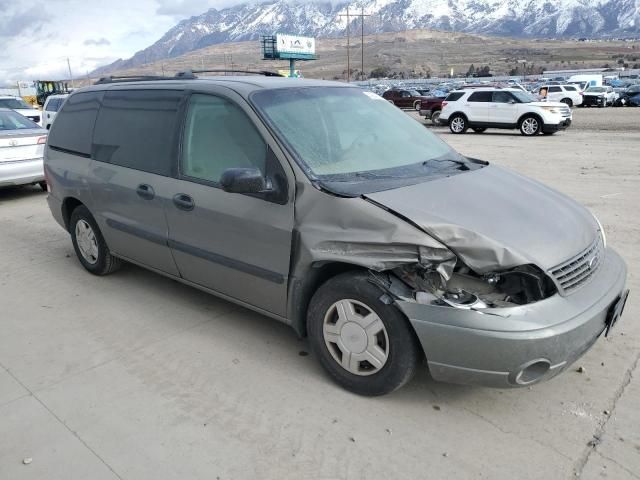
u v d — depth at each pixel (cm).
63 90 3831
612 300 316
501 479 273
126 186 455
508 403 332
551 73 13600
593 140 1733
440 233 294
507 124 2059
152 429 313
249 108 373
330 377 359
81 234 545
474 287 299
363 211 313
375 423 315
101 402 339
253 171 337
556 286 292
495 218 312
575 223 339
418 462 284
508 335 278
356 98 438
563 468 279
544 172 1095
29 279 550
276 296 365
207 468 283
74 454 295
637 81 6094
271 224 349
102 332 430
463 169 390
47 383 362
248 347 402
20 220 806
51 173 555
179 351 398
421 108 2875
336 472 279
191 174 405
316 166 349
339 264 328
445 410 326
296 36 6781
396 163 381
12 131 945
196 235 404
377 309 313
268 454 292
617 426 309
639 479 271
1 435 311
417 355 312
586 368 366
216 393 346
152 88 454
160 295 499
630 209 761
